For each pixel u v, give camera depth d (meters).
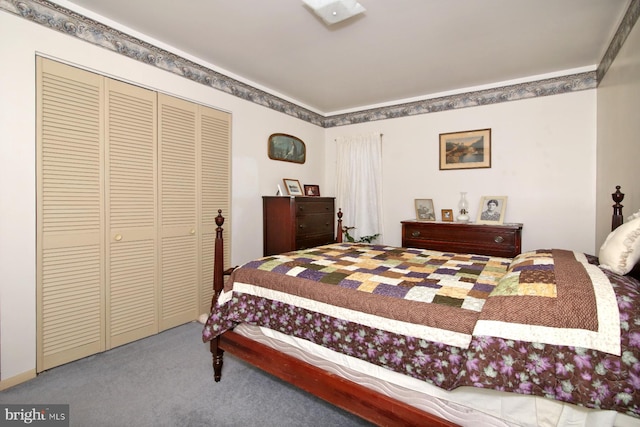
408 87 3.42
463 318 1.15
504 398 1.04
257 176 3.46
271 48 2.57
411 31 2.27
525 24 2.16
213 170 3.01
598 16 2.05
